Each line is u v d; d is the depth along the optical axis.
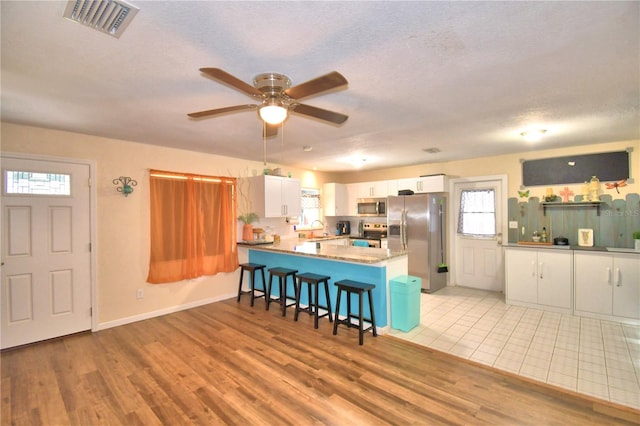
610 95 2.44
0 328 3.11
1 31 1.52
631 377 2.51
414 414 2.10
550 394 2.30
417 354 2.96
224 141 3.95
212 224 4.71
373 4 1.35
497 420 2.03
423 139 3.89
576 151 4.38
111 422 2.07
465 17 1.45
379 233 6.49
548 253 4.16
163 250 4.18
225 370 2.71
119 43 1.65
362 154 4.88
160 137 3.71
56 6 1.34
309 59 1.85
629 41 1.66
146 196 4.07
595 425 1.97
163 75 2.04
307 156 5.05
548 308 4.16
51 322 3.38
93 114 2.83
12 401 2.30
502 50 1.76
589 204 4.30
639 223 3.97
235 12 1.40
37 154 3.27
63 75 2.03
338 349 3.08
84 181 3.58
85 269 3.59
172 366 2.79
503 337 3.33
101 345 3.24
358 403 2.23
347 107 2.70
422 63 1.92
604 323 3.70
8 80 2.10
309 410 2.16
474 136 3.74
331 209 6.70
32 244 3.28
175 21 1.46
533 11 1.41
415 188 5.76
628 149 4.03
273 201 5.04
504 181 4.97
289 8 1.38
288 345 3.19
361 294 3.23
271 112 1.98
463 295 4.95
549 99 2.52
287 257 4.61
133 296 3.94
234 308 4.44
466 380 2.50
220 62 1.87
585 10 1.40
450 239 5.62
